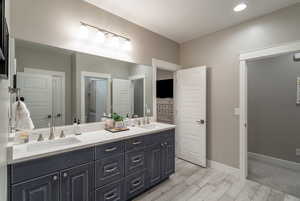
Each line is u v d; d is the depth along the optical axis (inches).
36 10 65.0
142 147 80.0
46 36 67.7
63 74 73.5
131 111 101.4
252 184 91.4
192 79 121.3
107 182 65.7
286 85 116.3
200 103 115.7
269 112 123.7
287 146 115.0
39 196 48.6
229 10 86.1
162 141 91.7
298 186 88.7
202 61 121.0
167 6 83.0
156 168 87.5
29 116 60.1
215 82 112.7
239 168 99.7
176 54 134.1
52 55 70.1
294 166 111.1
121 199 70.7
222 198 78.6
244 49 97.7
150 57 112.3
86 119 81.0
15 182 44.4
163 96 164.2
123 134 74.9
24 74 62.7
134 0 78.1
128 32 98.1
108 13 88.1
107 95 89.7
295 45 79.0
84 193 58.7
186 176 101.1
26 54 63.1
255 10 85.8
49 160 50.5
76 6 76.2
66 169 54.2
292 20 80.1
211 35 115.3
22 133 60.5
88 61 81.6
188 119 124.3
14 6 59.8
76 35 76.6
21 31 61.5
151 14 91.0
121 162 70.9
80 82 78.9
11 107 57.4
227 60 106.2
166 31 113.3
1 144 32.8
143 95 108.4
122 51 95.7
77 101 78.0
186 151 126.1
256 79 130.0
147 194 81.8
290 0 76.8
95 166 61.9
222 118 108.9
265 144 125.4
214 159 113.1
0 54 26.0
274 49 85.7
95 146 61.9
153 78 114.1
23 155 46.5
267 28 88.5
